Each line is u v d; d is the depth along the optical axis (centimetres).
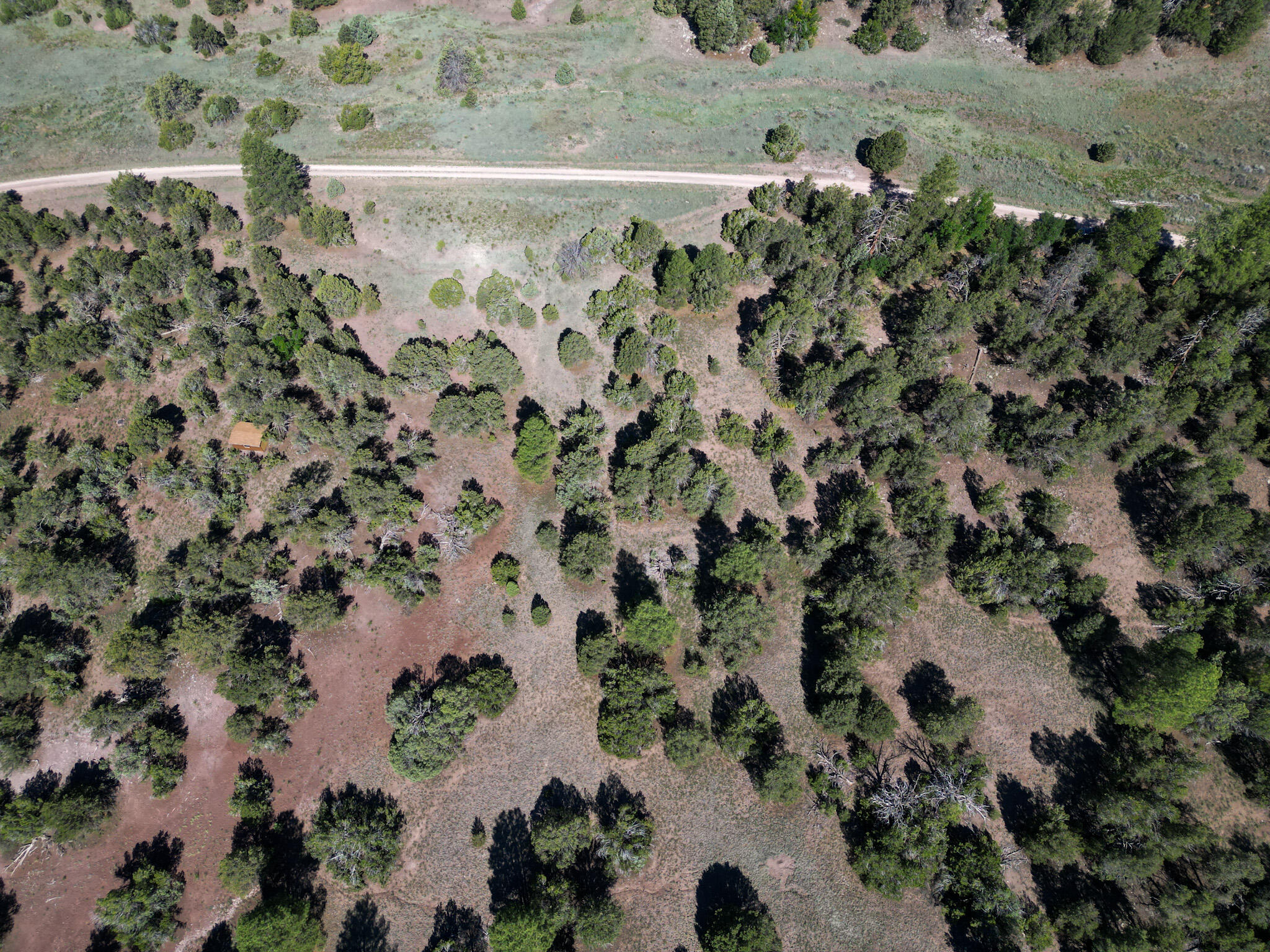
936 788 6819
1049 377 9212
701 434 8638
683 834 7069
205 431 8862
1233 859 6544
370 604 7994
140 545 8231
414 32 12175
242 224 10300
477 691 7244
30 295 9644
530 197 10525
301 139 11006
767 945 6228
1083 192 10750
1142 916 6738
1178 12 11619
